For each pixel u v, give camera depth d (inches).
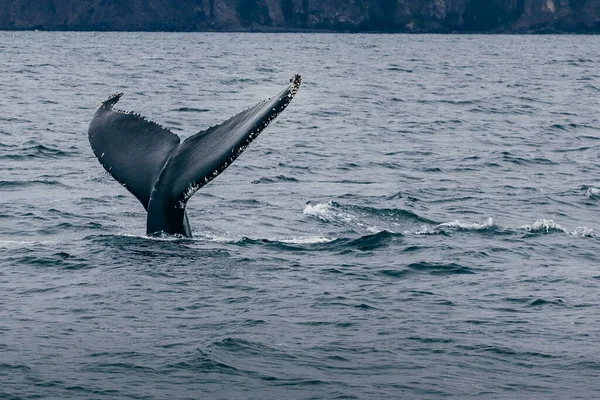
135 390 1450.5
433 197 3272.6
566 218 3006.9
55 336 1664.6
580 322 1808.6
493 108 6850.4
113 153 2082.9
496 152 4520.2
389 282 2070.6
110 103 2181.3
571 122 6033.5
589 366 1571.1
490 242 2497.5
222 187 3368.6
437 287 2043.6
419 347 1657.2
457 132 5403.5
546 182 3710.6
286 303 1877.5
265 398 1432.1
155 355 1584.6
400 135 5187.0
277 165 3966.5
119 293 1894.7
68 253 2185.0
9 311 1800.0
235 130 1955.0
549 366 1573.6
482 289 2036.2
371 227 2711.6
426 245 2410.2
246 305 1851.6
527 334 1732.3
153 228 2198.6
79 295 1889.8
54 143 4500.5
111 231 2546.8
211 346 1622.8
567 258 2370.8
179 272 2031.3
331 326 1754.4
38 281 1995.6
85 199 3043.8
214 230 2544.3
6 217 2719.0
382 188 3444.9
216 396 1437.0
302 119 5797.2
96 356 1576.0
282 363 1568.7
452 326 1772.9
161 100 7007.9
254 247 2303.2
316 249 2333.9
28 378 1480.1
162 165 2053.4
